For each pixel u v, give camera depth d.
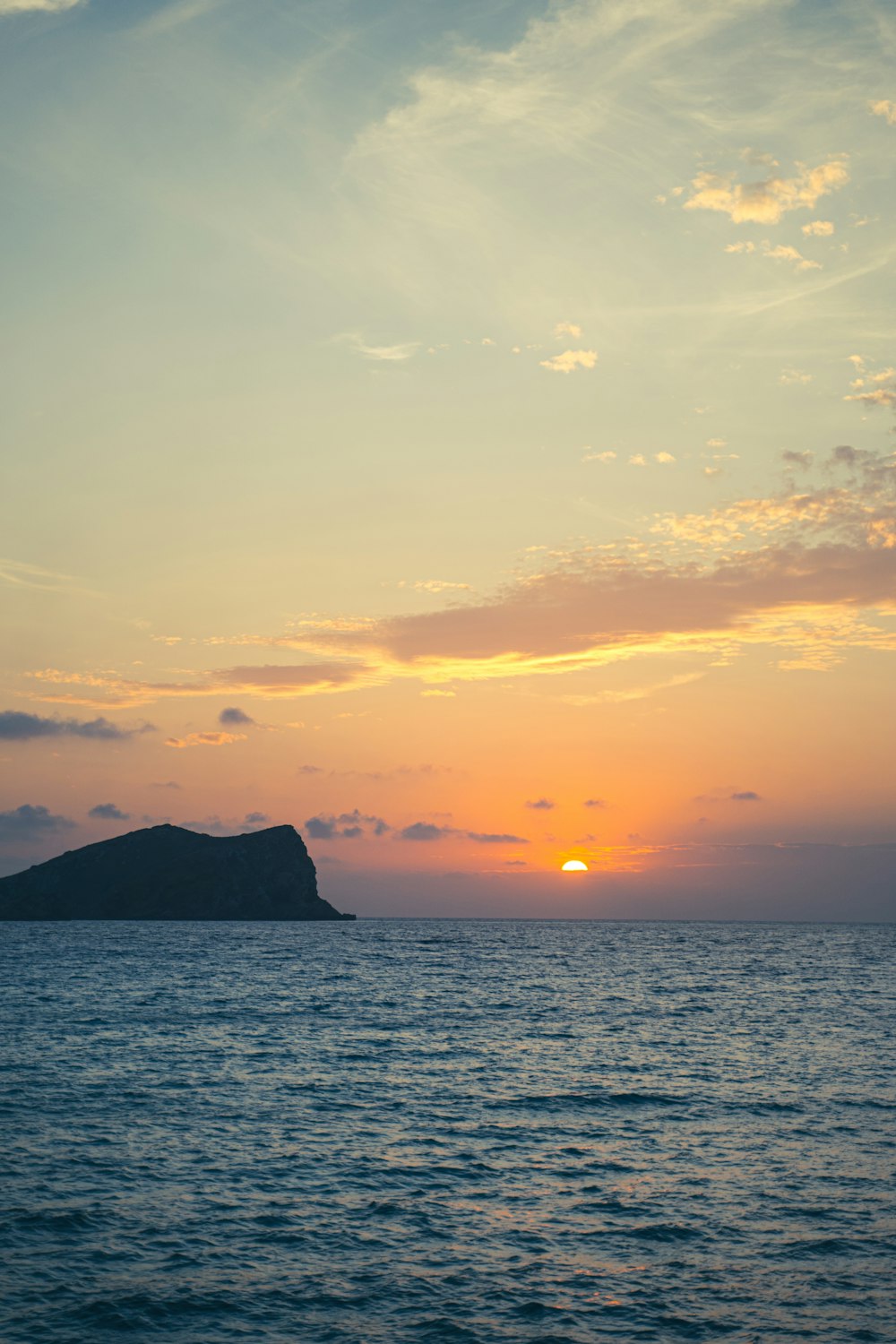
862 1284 19.61
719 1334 17.45
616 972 116.69
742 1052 49.59
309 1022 60.53
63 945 162.88
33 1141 29.50
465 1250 21.41
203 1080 39.78
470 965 130.12
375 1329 17.55
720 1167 27.83
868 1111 35.00
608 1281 19.72
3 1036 51.44
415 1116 33.78
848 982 101.62
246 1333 17.30
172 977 98.06
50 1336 17.03
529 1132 31.81
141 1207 23.78
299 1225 22.81
